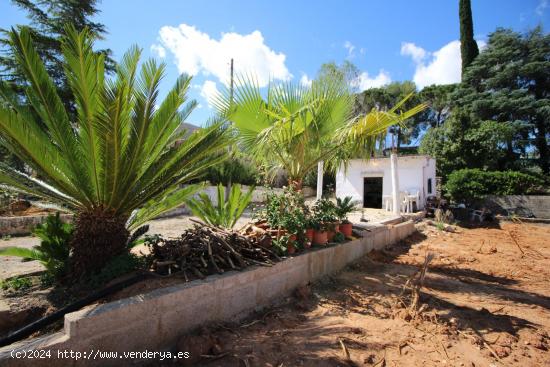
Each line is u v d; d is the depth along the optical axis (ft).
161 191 14.66
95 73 10.87
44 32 53.01
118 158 11.76
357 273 20.75
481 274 22.65
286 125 20.07
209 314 11.50
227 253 13.67
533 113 71.56
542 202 52.80
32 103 12.37
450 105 89.71
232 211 19.16
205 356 9.66
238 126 20.22
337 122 22.67
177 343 10.23
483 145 63.16
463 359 10.66
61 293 11.73
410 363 10.27
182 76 13.52
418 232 39.78
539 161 73.05
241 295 12.86
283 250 16.15
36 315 10.69
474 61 82.58
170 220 37.40
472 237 38.47
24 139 10.81
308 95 21.42
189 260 12.91
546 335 12.66
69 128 11.76
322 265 18.71
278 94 21.40
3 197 30.73
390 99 101.40
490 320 13.97
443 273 22.38
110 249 12.61
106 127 10.85
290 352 10.39
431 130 76.23
